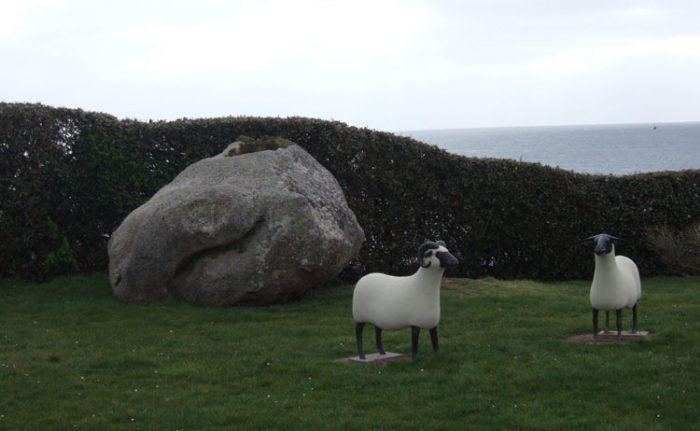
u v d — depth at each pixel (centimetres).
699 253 1956
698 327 1205
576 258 2011
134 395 894
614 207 2020
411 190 1859
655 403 832
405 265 1877
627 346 1092
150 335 1177
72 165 1689
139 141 1723
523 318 1317
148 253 1346
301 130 1775
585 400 854
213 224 1327
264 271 1341
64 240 1659
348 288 1611
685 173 2081
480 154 10200
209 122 1770
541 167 1969
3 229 1605
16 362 1029
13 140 1623
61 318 1295
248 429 780
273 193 1373
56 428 792
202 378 955
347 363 1024
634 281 1151
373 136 1802
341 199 1530
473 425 779
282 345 1123
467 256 1934
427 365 989
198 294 1363
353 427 777
